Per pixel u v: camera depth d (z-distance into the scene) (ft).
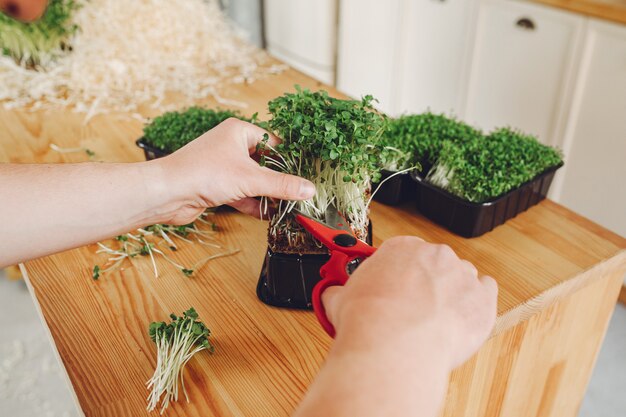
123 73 4.00
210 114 2.83
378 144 2.22
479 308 1.42
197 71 4.22
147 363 1.94
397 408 1.18
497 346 2.18
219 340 2.02
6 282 5.18
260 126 2.23
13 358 4.48
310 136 2.03
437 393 1.25
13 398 4.17
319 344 2.01
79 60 4.05
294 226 2.08
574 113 4.82
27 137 3.34
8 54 4.11
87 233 1.90
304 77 4.13
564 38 4.68
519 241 2.49
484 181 2.48
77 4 4.15
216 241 2.50
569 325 2.45
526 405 2.58
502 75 5.36
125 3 4.29
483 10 5.28
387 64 6.68
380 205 2.74
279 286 2.12
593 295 2.47
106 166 1.93
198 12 4.57
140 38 4.19
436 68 6.07
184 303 2.18
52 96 3.87
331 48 7.35
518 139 2.82
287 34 7.76
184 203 2.02
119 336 2.04
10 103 3.73
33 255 1.85
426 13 5.91
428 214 2.62
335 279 1.64
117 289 2.24
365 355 1.24
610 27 4.30
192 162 1.97
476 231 2.48
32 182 1.83
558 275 2.29
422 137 2.77
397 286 1.39
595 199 4.93
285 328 2.07
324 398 1.19
